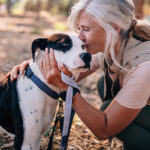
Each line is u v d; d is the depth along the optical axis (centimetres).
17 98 194
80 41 192
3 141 256
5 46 709
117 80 222
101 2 185
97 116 194
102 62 252
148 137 229
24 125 191
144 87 189
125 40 204
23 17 1672
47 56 187
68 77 183
